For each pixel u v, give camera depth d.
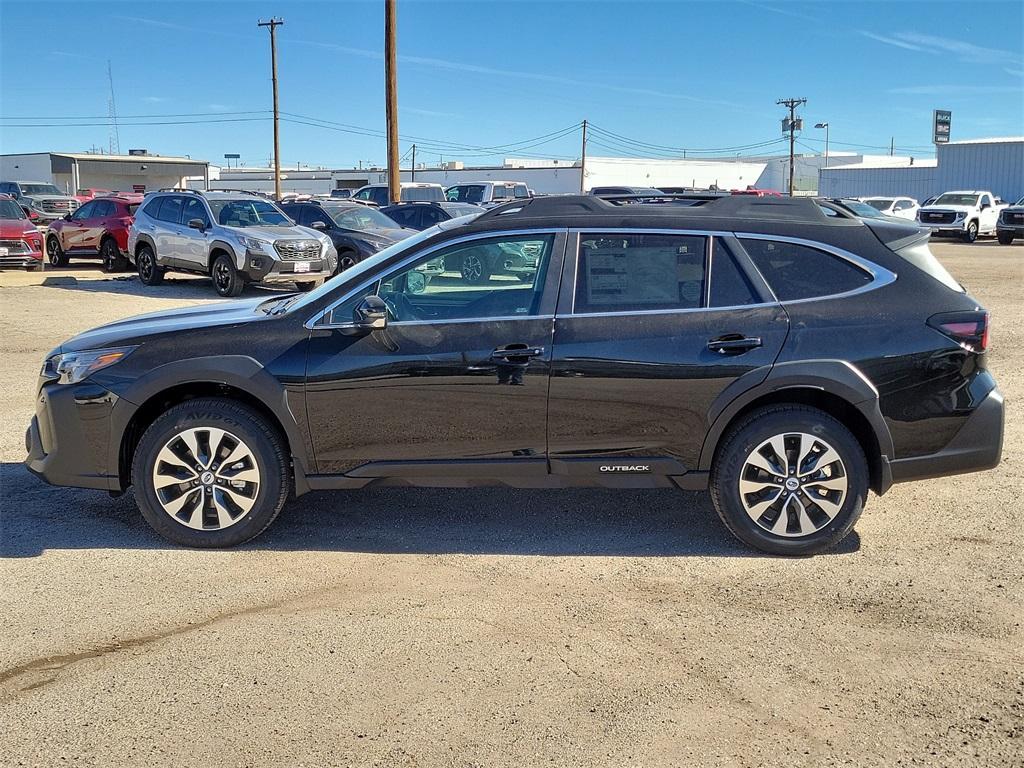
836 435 4.81
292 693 3.60
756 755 3.20
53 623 4.18
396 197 23.47
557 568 4.82
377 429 4.91
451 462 4.94
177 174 62.91
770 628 4.13
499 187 31.55
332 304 4.95
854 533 5.29
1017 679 3.69
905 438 4.83
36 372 9.94
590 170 74.00
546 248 4.93
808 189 86.62
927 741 3.28
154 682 3.68
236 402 4.99
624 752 3.21
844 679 3.70
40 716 3.44
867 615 4.25
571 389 4.80
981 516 5.54
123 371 4.96
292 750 3.22
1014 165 48.31
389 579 4.68
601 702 3.53
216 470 4.99
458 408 4.86
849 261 4.89
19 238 20.16
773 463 4.87
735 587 4.57
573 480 4.95
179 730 3.34
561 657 3.88
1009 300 16.27
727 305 4.83
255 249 16.48
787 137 63.97
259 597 4.46
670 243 4.90
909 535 5.25
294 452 4.95
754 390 4.75
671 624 4.18
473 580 4.66
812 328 4.77
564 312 4.85
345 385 4.86
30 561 4.87
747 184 85.00
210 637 4.05
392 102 23.05
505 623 4.19
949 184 51.44
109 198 21.73
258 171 80.06
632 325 4.81
